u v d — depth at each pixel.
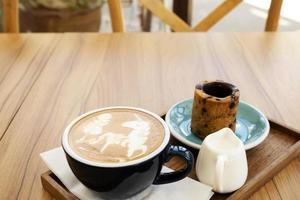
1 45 0.89
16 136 0.58
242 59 0.85
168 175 0.45
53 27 1.87
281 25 2.56
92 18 1.92
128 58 0.85
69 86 0.73
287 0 3.03
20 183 0.49
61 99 0.68
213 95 0.58
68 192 0.46
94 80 0.75
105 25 2.40
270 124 0.60
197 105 0.55
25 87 0.72
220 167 0.45
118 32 1.02
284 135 0.58
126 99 0.69
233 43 0.93
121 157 0.40
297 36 0.97
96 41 0.93
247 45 0.92
